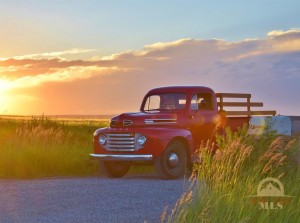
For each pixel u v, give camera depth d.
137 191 10.66
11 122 24.89
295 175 9.94
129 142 13.82
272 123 11.84
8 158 14.66
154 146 13.52
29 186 11.45
